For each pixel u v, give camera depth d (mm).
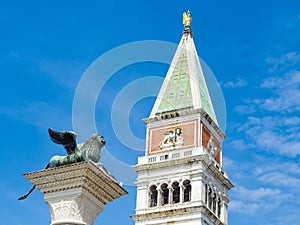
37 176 32500
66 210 31766
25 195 32969
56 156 33281
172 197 158875
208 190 160500
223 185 169625
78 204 31844
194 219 152000
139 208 160000
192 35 190250
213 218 158000
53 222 31703
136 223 158750
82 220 31797
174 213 155000
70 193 31938
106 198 33375
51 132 33438
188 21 192500
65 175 32000
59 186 32219
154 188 162625
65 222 31359
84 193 31984
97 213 33062
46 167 33156
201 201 153875
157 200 159875
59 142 33312
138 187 163875
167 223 154750
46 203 32438
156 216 157000
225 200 168250
